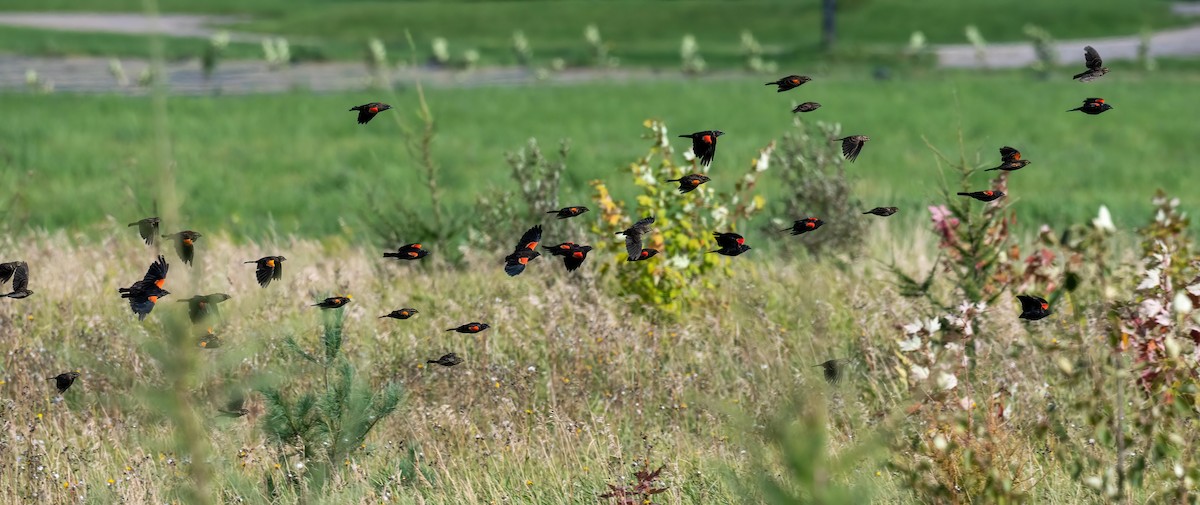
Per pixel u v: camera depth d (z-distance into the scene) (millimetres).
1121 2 96625
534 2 113438
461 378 11758
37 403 11539
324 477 9344
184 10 117812
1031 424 10062
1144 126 41656
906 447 9102
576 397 11422
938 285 14797
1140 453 9578
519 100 51656
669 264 14664
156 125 6258
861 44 82812
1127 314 9430
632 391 11672
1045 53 67250
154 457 10078
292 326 13188
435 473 9891
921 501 8922
